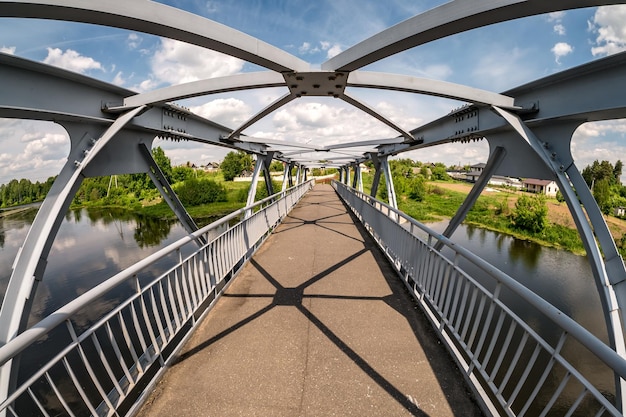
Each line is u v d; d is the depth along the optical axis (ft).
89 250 61.46
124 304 6.89
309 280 14.42
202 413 6.64
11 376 6.72
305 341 9.29
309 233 25.57
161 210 105.09
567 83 8.57
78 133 9.57
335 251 19.65
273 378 7.69
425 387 7.35
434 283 10.43
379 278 14.61
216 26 7.17
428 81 9.93
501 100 9.82
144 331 24.44
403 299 12.23
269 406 6.80
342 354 8.64
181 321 9.25
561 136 9.20
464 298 8.26
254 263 17.16
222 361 8.39
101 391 5.93
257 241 20.38
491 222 84.33
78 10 5.81
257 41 7.84
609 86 7.57
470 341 7.61
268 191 37.78
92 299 5.66
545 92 9.27
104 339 24.85
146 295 27.14
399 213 14.83
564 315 4.73
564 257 54.75
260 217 21.24
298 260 17.70
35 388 19.31
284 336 9.57
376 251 19.56
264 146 28.37
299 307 11.58
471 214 94.58
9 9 5.61
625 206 63.36
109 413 6.11
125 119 9.85
